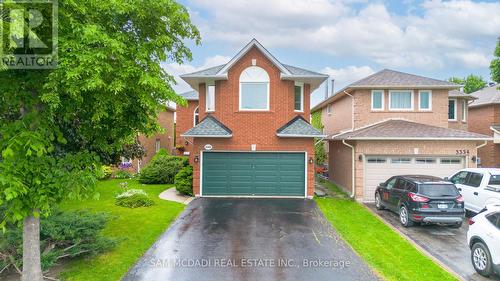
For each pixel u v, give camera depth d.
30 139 5.66
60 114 7.11
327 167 27.69
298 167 18.05
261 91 18.39
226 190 18.02
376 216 14.10
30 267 6.62
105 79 6.18
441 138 16.66
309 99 19.39
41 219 8.41
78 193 6.36
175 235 11.13
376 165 17.33
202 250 9.77
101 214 9.42
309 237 11.05
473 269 8.72
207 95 19.19
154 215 13.57
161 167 22.27
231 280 7.82
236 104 18.27
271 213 14.26
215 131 17.61
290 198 17.72
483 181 12.94
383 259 9.20
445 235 11.56
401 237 11.21
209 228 11.95
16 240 7.43
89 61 5.57
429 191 11.84
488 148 24.36
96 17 6.31
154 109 7.11
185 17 7.31
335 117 25.66
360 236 11.26
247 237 10.98
